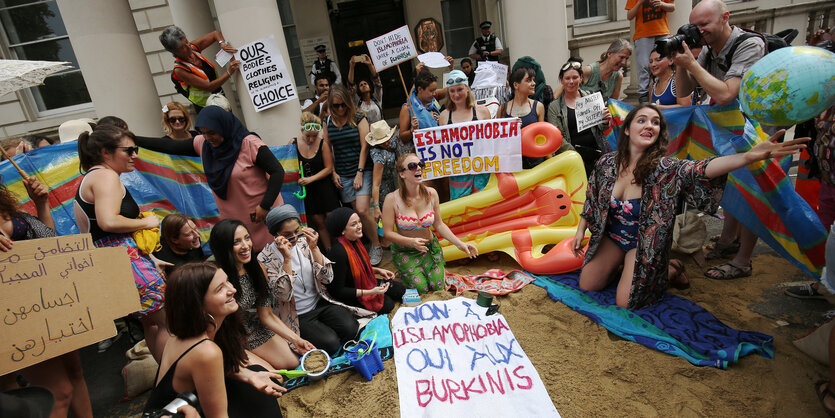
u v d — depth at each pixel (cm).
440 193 475
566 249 371
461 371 265
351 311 330
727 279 344
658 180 280
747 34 299
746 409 222
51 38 851
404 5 957
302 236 321
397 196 358
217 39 513
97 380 321
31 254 185
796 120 231
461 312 322
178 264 306
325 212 446
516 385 250
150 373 294
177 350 184
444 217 416
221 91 557
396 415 239
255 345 281
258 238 365
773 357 253
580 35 898
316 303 326
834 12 877
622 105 386
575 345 282
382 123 438
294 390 267
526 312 324
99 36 528
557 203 402
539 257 388
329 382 271
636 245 310
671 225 283
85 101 898
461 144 405
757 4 885
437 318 317
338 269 330
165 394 187
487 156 405
